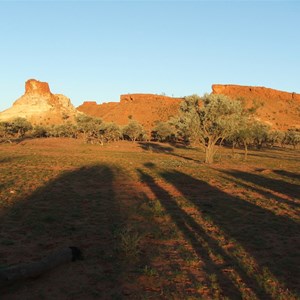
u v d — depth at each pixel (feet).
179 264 31.04
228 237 40.19
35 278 26.45
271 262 32.27
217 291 25.32
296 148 371.97
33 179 86.69
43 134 426.51
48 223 44.27
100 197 64.28
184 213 52.37
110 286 25.72
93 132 352.49
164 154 217.97
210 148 155.84
